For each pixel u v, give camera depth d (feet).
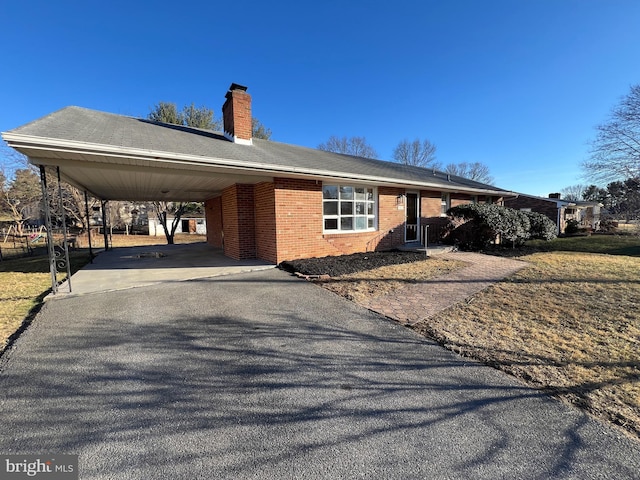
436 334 12.19
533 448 6.10
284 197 27.09
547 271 23.72
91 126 20.40
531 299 16.51
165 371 9.38
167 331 12.64
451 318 13.89
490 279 21.34
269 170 23.48
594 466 5.61
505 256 32.68
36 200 69.87
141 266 27.91
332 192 31.35
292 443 6.31
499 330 12.41
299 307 15.75
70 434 6.56
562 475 5.42
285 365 9.80
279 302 16.58
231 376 9.10
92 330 12.73
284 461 5.81
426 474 5.48
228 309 15.46
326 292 18.52
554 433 6.53
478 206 36.70
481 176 136.36
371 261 27.89
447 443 6.28
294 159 29.04
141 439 6.41
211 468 5.62
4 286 21.65
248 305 16.08
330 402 7.80
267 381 8.82
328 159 36.01
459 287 19.29
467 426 6.82
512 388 8.36
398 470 5.57
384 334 12.32
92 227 88.38
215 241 46.85
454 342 11.40
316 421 7.02
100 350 10.85
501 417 7.11
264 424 6.91
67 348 11.00
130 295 18.06
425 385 8.59
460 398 7.93
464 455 5.94
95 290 18.94
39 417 7.13
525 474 5.46
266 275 23.29
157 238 81.10
